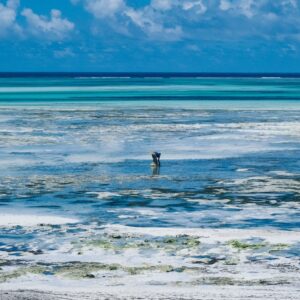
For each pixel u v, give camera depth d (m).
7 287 26.56
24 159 61.75
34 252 31.95
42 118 100.88
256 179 51.84
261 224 37.59
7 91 190.50
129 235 34.84
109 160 61.66
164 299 24.62
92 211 41.12
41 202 43.78
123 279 27.66
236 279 27.44
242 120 98.81
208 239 33.78
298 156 63.75
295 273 28.30
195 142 73.75
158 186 49.25
